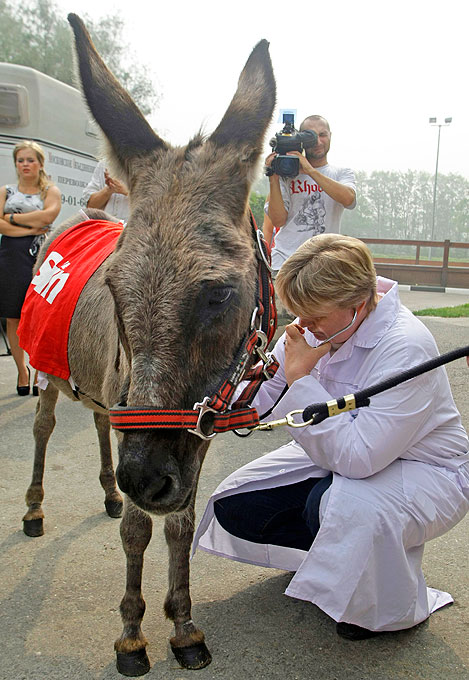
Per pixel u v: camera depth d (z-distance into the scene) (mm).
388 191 62281
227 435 4934
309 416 2229
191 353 1830
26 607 2727
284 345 2732
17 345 5727
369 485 2312
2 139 7719
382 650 2408
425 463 2457
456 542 3215
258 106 2170
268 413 2834
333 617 2199
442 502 2385
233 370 2016
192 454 1988
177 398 1802
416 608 2391
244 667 2332
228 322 1928
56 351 3127
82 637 2531
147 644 2467
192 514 2453
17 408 5484
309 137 4262
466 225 63156
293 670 2309
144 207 1956
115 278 1855
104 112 2184
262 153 2160
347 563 2195
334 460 2316
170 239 1846
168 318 1770
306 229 4500
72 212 8656
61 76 22516
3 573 2992
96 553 3180
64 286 3172
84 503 3742
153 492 1800
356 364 2455
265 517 2672
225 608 2709
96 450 4590
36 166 5734
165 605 2475
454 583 2854
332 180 4277
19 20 22172
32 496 3438
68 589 2869
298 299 2264
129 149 2160
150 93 22547
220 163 2062
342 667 2318
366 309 2398
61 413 5426
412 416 2262
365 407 2305
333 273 2197
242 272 1933
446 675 2268
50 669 2340
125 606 2410
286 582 2928
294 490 2666
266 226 4930
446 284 18062
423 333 2400
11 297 5531
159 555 3182
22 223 5539
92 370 2955
